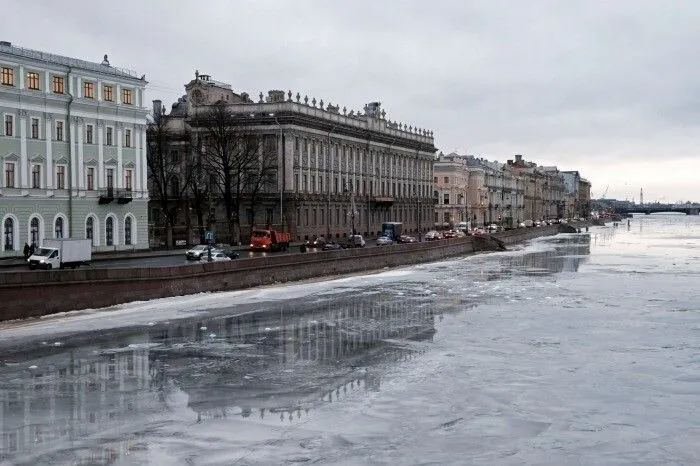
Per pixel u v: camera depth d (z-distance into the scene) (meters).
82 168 83.00
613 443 26.08
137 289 55.16
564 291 67.88
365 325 48.81
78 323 46.78
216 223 119.75
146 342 42.25
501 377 34.97
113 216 87.31
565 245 148.88
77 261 66.44
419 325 48.88
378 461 24.19
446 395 31.89
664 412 29.66
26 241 76.56
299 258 75.56
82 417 28.56
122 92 88.69
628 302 60.19
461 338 44.41
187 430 27.11
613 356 39.47
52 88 79.56
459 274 84.44
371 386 33.34
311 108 126.06
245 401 30.91
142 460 24.14
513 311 55.12
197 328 46.72
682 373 35.84
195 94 124.88
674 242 161.12
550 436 26.75
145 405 30.19
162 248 95.56
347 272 83.50
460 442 26.03
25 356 38.22
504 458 24.58
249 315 52.38
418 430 27.27
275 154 119.19
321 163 129.62
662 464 24.22
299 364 37.47
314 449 25.20
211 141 114.62
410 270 89.62
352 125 140.62
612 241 166.38
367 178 148.00
